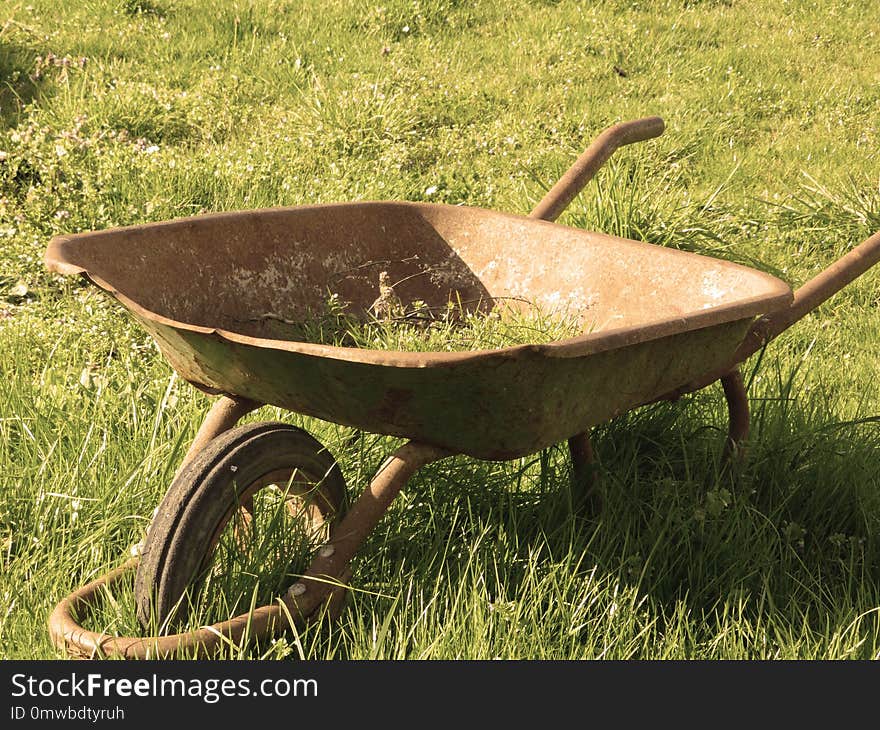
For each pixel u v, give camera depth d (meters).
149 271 3.36
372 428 2.94
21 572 3.12
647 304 3.71
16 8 10.02
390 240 4.08
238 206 6.36
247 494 2.88
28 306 5.18
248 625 2.76
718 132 8.94
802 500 3.89
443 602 3.17
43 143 6.56
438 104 8.89
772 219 7.07
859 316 5.82
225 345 2.80
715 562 3.46
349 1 11.12
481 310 4.06
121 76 8.98
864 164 8.38
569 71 10.12
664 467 3.98
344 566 2.95
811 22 12.55
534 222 4.01
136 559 3.07
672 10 12.24
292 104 8.81
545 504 3.61
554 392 2.78
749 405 4.28
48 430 3.77
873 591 3.46
